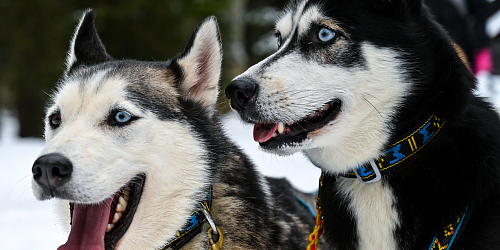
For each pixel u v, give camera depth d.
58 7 10.66
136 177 2.37
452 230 2.17
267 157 7.15
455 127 2.25
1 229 4.41
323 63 2.36
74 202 2.32
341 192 2.47
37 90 11.14
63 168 2.09
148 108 2.42
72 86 2.50
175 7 11.52
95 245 2.26
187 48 2.68
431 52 2.32
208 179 2.50
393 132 2.31
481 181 2.16
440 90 2.27
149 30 11.36
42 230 4.43
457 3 5.09
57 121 2.51
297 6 2.64
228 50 12.62
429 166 2.26
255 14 18.20
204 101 2.70
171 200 2.42
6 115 17.05
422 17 2.38
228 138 2.79
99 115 2.35
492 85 6.59
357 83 2.33
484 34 5.28
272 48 17.98
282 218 2.90
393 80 2.31
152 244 2.41
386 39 2.31
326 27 2.38
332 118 2.37
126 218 2.37
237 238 2.50
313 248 2.58
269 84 2.32
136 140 2.34
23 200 5.31
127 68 2.59
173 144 2.42
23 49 10.52
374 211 2.35
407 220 2.26
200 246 2.46
